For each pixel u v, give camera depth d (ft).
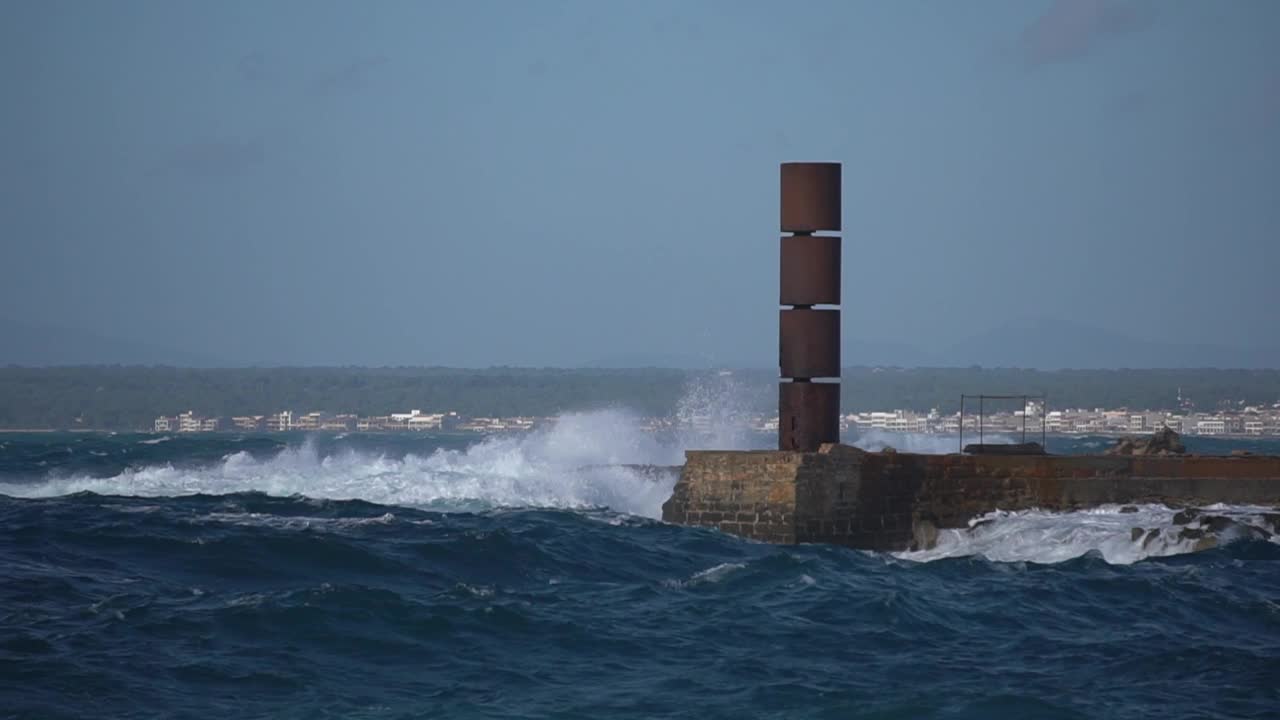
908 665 222.28
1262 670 221.05
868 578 291.38
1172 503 377.91
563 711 195.31
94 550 287.89
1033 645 237.45
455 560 286.46
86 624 229.04
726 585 278.46
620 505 415.64
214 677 205.57
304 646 221.66
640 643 230.89
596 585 275.59
